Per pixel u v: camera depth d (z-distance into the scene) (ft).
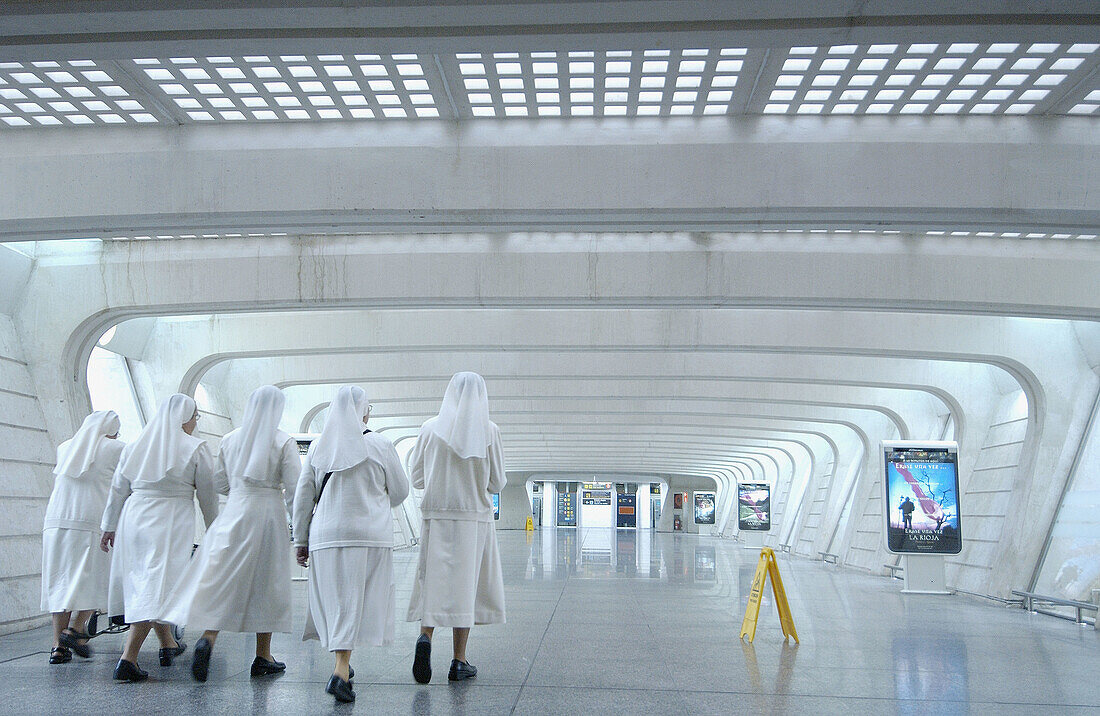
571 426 106.63
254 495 21.52
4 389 37.70
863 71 22.52
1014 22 17.46
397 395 75.15
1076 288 38.09
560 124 26.45
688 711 18.39
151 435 22.61
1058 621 40.34
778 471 138.82
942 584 52.60
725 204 25.77
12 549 34.14
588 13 16.80
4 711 17.79
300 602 39.88
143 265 40.42
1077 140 25.34
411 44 18.37
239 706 18.26
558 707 18.48
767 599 44.73
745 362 62.34
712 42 18.28
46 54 18.35
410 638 28.84
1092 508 45.73
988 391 61.93
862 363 61.82
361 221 27.35
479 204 26.35
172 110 25.80
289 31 18.10
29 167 26.94
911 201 25.38
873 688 21.48
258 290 39.96
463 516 21.25
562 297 39.19
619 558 82.17
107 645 27.66
